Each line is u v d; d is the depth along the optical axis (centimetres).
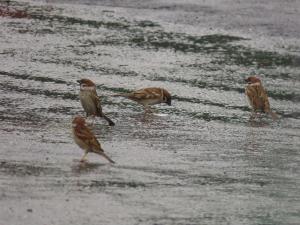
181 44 2295
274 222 1118
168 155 1433
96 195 1181
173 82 1983
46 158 1362
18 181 1227
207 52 2247
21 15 2473
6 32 2289
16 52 2128
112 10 2591
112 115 1738
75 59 2111
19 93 1825
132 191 1212
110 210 1123
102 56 2152
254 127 1691
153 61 2142
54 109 1725
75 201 1151
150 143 1512
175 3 2650
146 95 1755
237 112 1805
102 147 1464
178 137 1570
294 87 2019
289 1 2650
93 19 2478
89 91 1638
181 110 1792
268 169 1384
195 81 2009
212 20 2494
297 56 2245
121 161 1375
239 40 2348
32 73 1981
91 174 1284
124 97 1869
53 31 2334
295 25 2452
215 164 1394
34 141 1469
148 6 2630
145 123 1673
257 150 1505
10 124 1584
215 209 1160
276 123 1739
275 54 2256
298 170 1386
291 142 1577
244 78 2062
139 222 1083
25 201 1141
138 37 2333
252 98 1769
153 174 1309
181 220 1103
